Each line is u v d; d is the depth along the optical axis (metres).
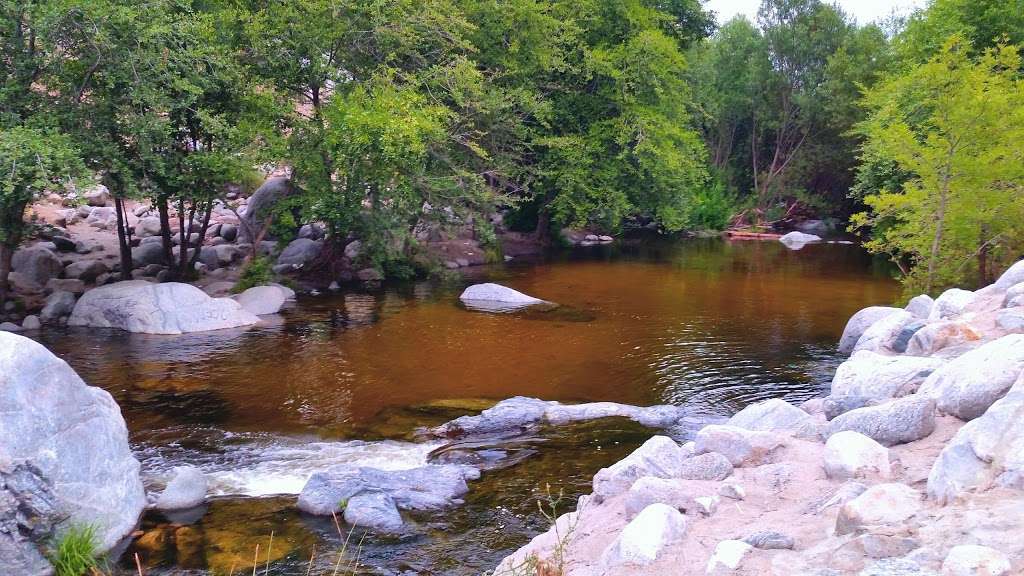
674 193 33.66
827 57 49.03
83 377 12.96
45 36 14.53
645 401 11.98
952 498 4.52
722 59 52.50
